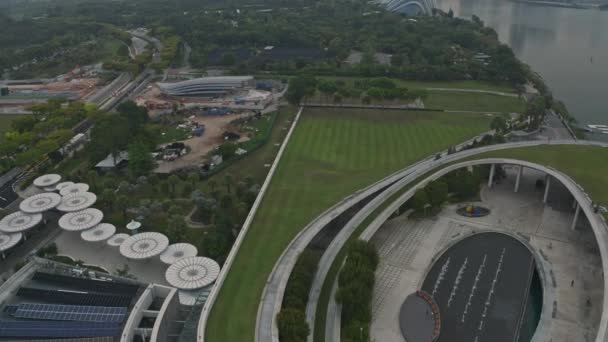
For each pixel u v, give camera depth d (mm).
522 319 144375
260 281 146750
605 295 131250
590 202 172250
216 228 175125
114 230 180125
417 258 171500
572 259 169000
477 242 180125
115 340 124375
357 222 179000
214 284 144250
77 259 171125
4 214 199750
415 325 140000
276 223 178375
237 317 131875
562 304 146875
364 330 134125
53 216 199875
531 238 182000
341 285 144500
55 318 129000
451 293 154750
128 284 143875
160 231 187375
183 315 140375
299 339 121062
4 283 142250
